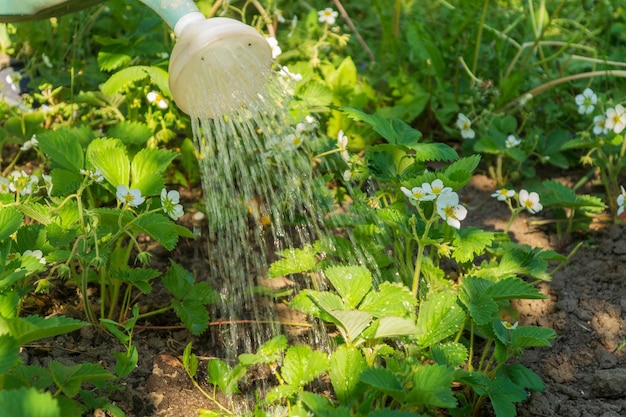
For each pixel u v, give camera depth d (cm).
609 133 173
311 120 166
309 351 138
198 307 151
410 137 155
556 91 193
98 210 146
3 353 125
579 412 145
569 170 186
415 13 204
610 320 157
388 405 141
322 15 183
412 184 146
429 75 189
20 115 179
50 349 146
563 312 158
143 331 153
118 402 141
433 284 150
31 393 120
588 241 170
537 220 175
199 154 171
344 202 171
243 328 154
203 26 143
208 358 150
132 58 179
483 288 143
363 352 144
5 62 191
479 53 197
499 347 141
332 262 152
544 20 203
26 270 138
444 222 149
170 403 143
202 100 146
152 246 167
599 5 207
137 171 150
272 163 169
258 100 151
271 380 147
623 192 163
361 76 190
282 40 191
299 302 142
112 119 180
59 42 191
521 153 178
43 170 176
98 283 158
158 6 146
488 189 182
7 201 148
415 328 135
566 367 151
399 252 153
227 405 144
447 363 138
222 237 165
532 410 144
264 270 163
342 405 134
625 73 182
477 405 143
